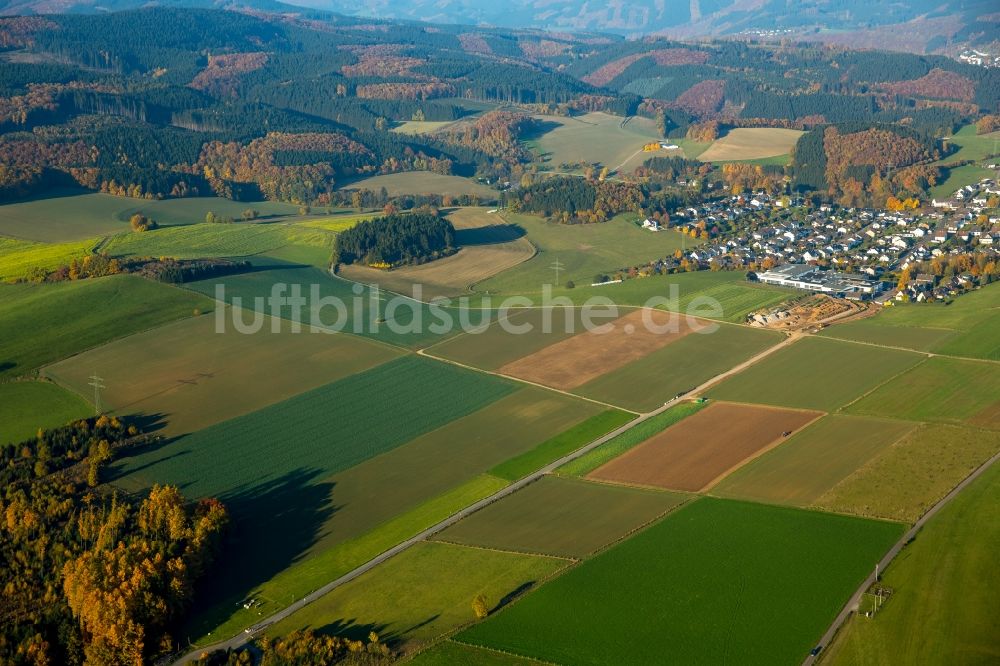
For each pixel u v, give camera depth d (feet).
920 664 380.17
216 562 472.85
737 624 408.46
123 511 487.20
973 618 404.36
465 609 429.38
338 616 431.84
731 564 451.12
